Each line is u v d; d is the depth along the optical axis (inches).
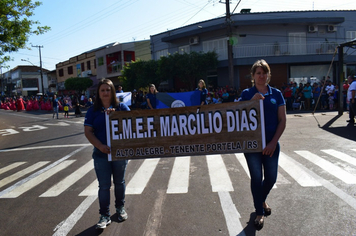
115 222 155.2
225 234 137.6
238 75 995.9
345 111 623.2
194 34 1071.6
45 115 1042.1
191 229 144.2
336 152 276.1
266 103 141.3
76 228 151.0
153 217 159.6
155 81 1068.5
